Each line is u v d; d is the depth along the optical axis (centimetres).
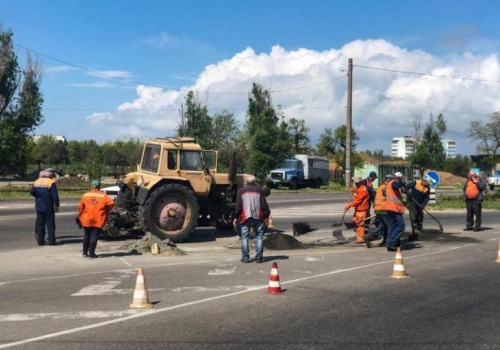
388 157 9475
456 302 767
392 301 770
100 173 4575
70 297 794
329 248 1345
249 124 4741
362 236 1424
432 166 7050
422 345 578
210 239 1508
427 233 1609
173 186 1423
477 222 1681
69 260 1137
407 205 1539
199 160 1495
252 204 1098
